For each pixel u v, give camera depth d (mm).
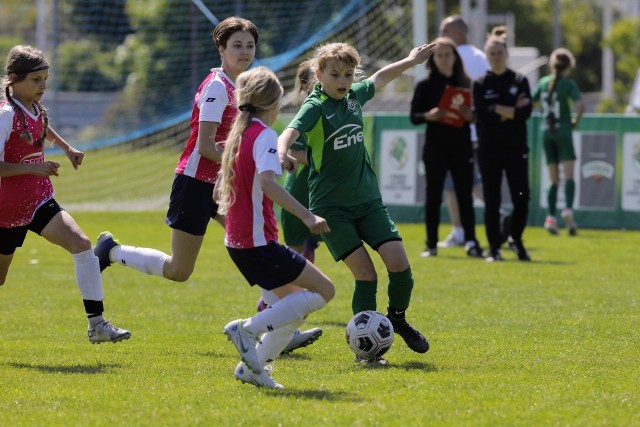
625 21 103812
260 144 14922
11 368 17250
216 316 23672
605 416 13805
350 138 17641
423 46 19406
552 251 36719
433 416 13711
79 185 64000
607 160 45438
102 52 65875
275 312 15164
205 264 34219
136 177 66750
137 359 18188
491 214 33625
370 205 17859
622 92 103312
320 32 59156
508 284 28406
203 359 18188
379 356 17562
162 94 62719
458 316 23109
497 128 32906
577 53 135500
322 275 15336
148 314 23953
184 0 62656
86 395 15055
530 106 32750
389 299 18094
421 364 17562
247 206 15172
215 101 18547
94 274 18797
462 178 34750
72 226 18719
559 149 42094
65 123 64750
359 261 17828
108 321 18953
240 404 14430
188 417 13695
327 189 17750
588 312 23672
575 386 15664
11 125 17906
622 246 38312
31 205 18359
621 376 16500
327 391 15297
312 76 21344
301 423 13352
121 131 62500
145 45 63312
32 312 24203
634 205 45188
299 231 23594
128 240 41000
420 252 36500
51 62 61562
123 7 65375
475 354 18531
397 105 72375
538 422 13461
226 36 18812
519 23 130750
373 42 61500
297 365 17594
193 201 19156
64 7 64500
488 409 14125
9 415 13898
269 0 61281
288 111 57500
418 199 47188
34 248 39750
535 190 46500
